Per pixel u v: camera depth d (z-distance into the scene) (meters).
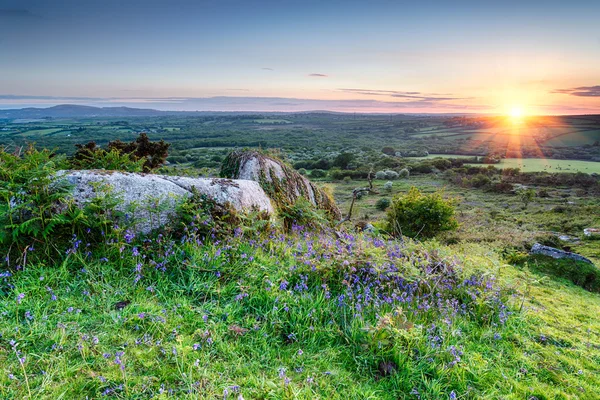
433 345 4.10
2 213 4.36
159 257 5.10
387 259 5.90
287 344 4.01
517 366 4.22
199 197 6.39
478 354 4.26
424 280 5.55
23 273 4.34
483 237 21.84
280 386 3.21
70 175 5.67
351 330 4.19
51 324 3.61
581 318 6.24
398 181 88.62
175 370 3.25
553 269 10.97
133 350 3.40
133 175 6.17
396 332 4.02
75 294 4.20
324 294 4.89
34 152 5.36
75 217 4.95
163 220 5.82
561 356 4.55
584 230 32.16
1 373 2.92
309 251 5.82
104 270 4.64
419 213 21.98
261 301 4.54
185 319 4.02
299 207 9.15
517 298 6.39
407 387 3.56
